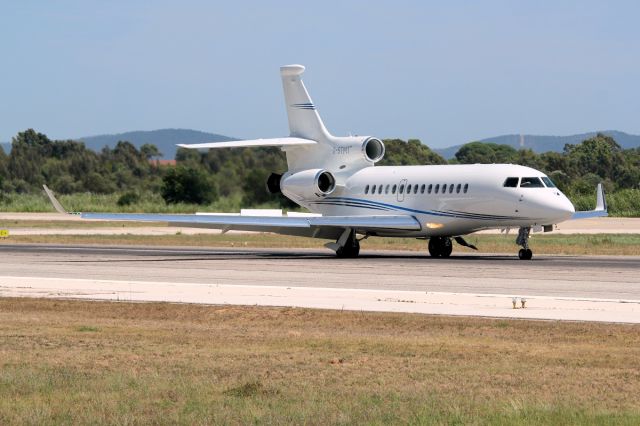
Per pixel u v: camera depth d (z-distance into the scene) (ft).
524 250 400.26
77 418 125.08
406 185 431.84
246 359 164.45
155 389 140.46
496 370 154.10
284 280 297.94
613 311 217.77
